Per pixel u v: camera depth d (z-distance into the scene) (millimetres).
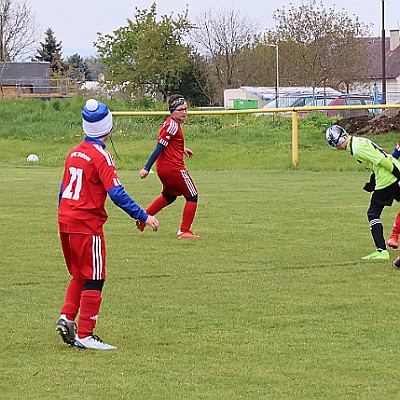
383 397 8805
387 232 20922
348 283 15000
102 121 10992
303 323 12117
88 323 10820
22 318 12477
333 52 134125
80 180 10875
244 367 9914
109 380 9414
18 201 28172
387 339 11188
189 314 12711
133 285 14875
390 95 143500
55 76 172000
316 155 44188
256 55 143250
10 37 149750
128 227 22266
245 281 15219
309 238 20234
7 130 59438
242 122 65500
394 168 17297
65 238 10984
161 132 20172
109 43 129500
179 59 127750
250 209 25828
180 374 9641
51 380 9422
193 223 22938
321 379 9430
